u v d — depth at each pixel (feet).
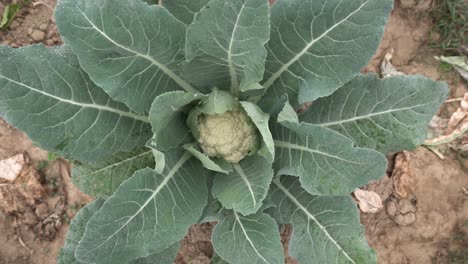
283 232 2.29
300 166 1.63
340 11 1.49
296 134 1.63
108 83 1.51
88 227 1.45
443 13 2.42
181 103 1.55
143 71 1.59
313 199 1.81
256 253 1.65
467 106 2.40
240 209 1.57
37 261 2.35
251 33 1.43
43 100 1.51
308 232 1.78
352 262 1.67
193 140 1.77
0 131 2.31
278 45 1.65
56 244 2.35
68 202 2.34
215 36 1.48
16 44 2.35
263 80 1.76
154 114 1.45
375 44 1.51
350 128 1.78
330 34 1.55
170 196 1.64
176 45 1.59
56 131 1.54
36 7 2.35
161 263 1.82
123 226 1.50
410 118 1.70
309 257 1.76
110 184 1.77
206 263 2.32
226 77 1.70
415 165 2.42
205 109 1.61
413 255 2.44
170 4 1.71
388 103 1.72
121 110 1.68
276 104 1.63
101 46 1.45
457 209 2.43
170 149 1.68
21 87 1.47
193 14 1.71
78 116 1.59
